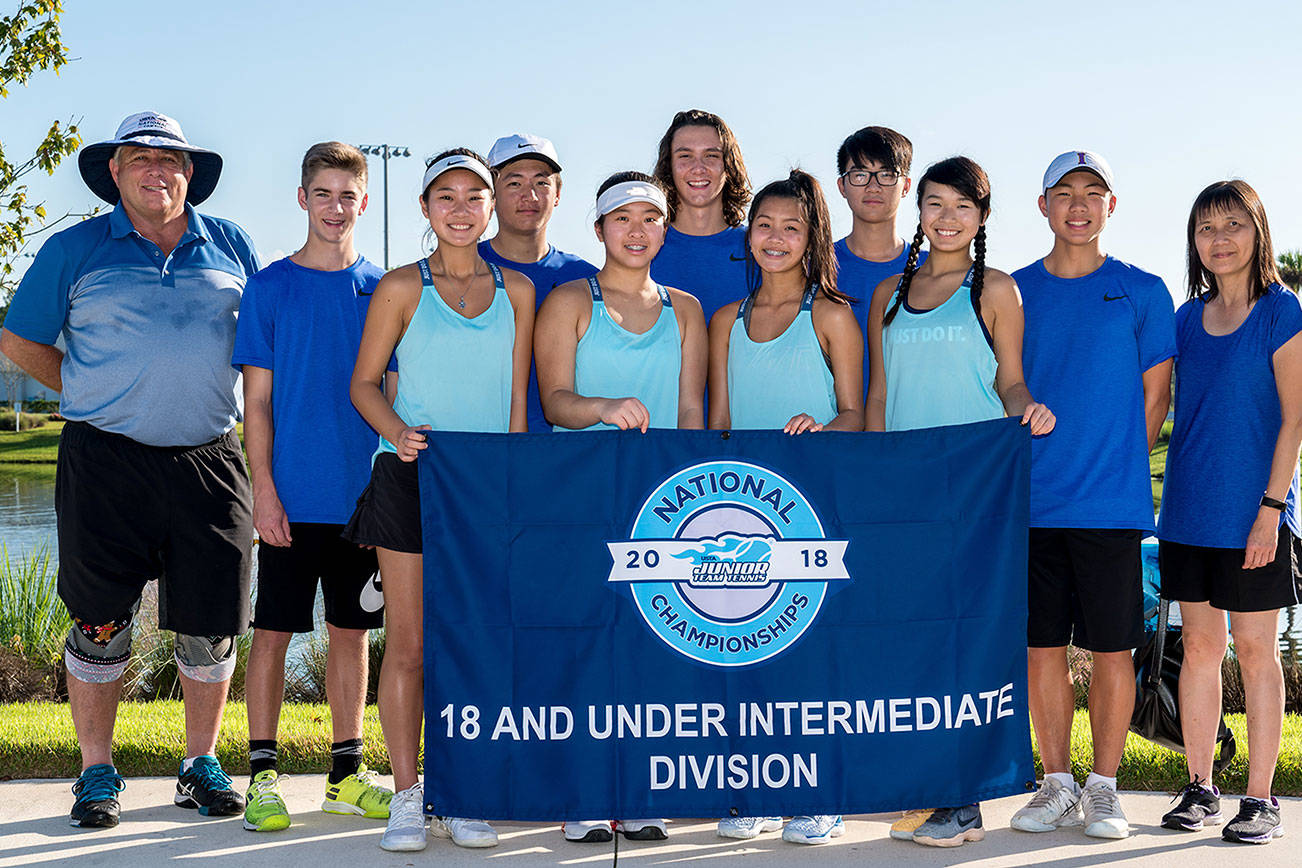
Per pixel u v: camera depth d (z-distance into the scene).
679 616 4.17
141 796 5.04
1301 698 6.95
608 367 4.43
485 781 4.12
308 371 4.76
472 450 4.17
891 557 4.21
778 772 4.16
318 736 5.59
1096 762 4.62
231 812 4.73
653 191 4.37
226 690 4.93
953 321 4.45
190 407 4.74
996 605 4.21
